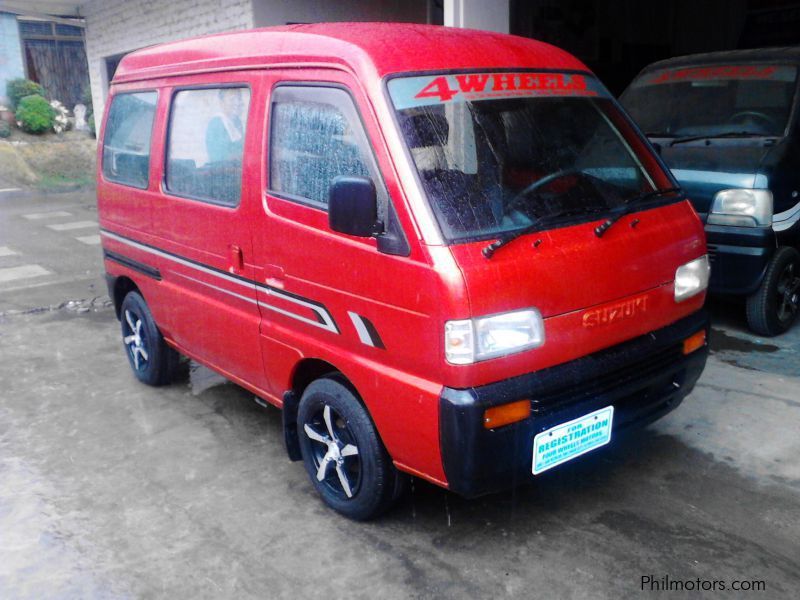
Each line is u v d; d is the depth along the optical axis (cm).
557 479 388
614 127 380
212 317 428
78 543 355
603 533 343
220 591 317
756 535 337
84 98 2016
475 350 283
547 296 299
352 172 323
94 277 864
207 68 417
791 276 567
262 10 934
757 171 534
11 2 1366
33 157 1703
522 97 348
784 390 477
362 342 323
